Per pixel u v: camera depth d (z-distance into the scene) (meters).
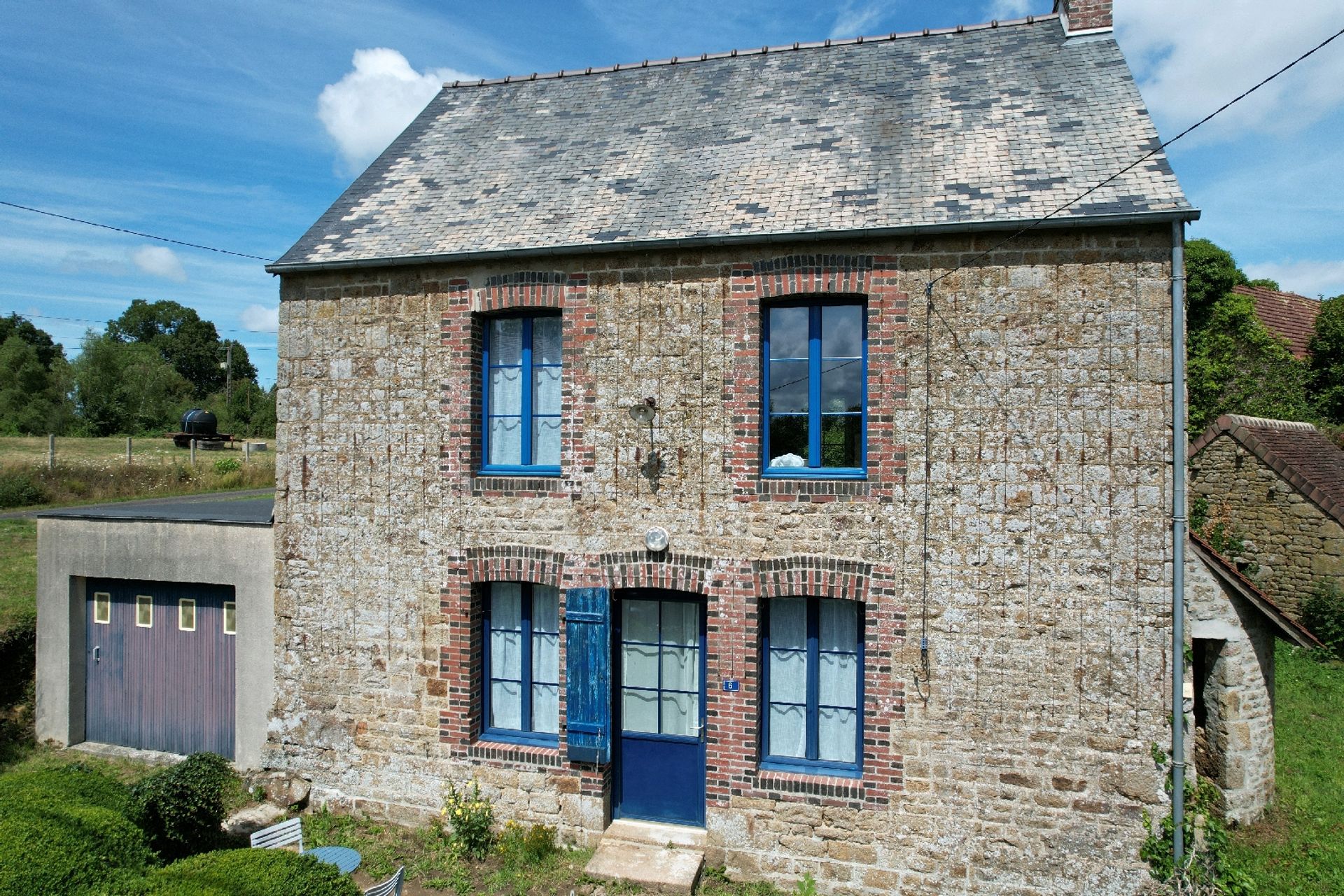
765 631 8.24
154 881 5.68
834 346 8.11
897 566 7.66
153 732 10.62
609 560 8.40
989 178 7.93
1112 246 7.26
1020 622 7.40
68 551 10.77
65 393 50.91
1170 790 7.08
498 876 7.92
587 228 8.58
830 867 7.80
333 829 8.90
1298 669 13.85
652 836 8.32
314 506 9.34
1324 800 9.55
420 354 9.00
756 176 8.79
